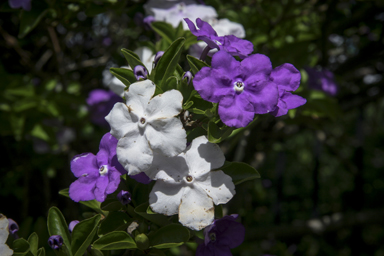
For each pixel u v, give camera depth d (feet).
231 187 0.82
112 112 0.80
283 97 0.82
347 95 2.08
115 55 2.03
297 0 1.77
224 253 0.86
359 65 1.98
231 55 0.82
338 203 3.71
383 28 1.81
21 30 1.18
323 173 4.11
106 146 0.86
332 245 3.27
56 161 1.87
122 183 0.87
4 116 1.54
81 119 1.72
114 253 1.00
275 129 1.83
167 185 0.81
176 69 0.91
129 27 1.81
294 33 1.66
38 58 2.04
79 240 0.88
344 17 1.84
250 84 0.80
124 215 0.89
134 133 0.79
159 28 1.09
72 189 0.85
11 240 0.91
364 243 3.34
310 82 1.44
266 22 1.63
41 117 1.57
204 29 0.87
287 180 4.02
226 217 0.85
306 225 2.02
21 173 1.96
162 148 0.77
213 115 0.83
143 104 0.79
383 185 3.70
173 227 0.85
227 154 1.54
